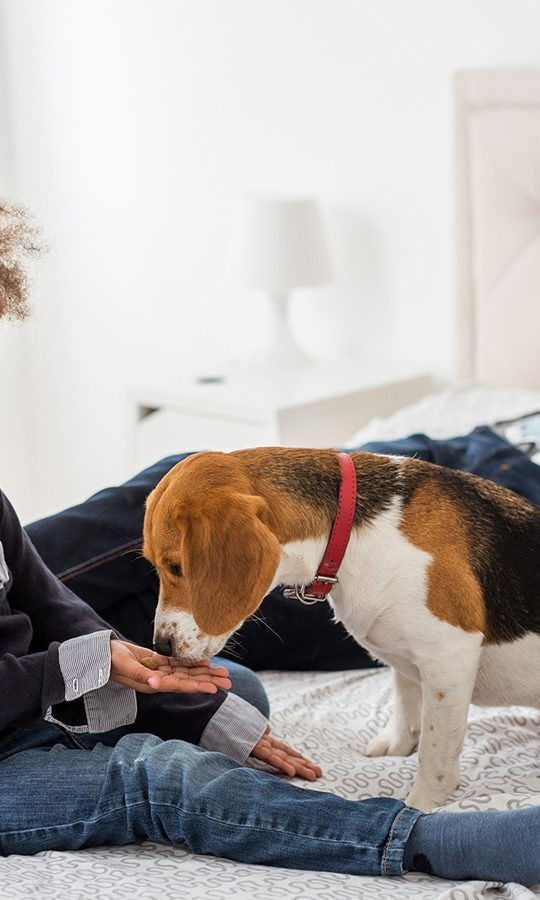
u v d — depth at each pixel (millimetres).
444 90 3219
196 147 3971
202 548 1354
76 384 4672
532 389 3135
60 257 4574
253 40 3686
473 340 3258
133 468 3621
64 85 4363
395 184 3406
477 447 2186
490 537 1516
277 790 1363
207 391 3340
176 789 1356
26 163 4594
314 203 3463
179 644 1416
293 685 2006
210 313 4094
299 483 1472
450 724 1486
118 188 4289
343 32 3428
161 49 3988
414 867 1300
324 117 3547
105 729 1556
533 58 3014
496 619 1509
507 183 3059
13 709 1488
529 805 1384
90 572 1887
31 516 4961
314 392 3230
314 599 1559
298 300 3789
